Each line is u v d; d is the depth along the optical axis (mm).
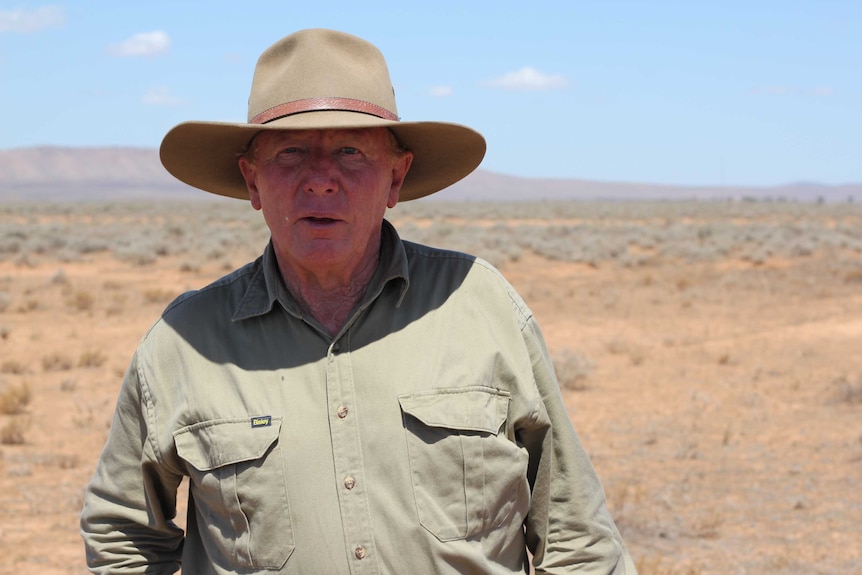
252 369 2020
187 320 2111
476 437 1952
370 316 2047
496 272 2184
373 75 2107
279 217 2041
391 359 2004
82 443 10078
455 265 2152
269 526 1929
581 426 10906
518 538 2133
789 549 7008
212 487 1965
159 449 2061
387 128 2113
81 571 6613
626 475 8914
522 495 2074
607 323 19594
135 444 2182
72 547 7094
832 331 17719
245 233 43750
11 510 7867
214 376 2033
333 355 2002
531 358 2133
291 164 2045
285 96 2037
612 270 30625
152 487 2166
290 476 1932
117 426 2197
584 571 2168
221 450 1956
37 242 34812
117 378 13758
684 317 20250
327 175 1997
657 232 46000
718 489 8484
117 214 68000
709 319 19844
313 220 2008
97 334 17891
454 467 1940
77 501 8086
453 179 2398
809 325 18500
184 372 2059
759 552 6953
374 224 2072
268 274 2055
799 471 9031
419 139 2205
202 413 2000
